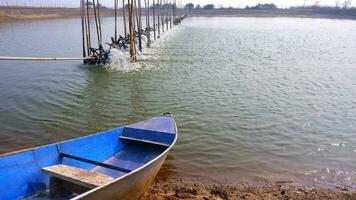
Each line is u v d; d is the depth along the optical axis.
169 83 17.36
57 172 5.96
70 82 17.14
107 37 40.53
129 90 15.90
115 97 14.70
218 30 59.28
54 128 11.05
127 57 23.45
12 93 14.80
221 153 9.28
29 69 19.98
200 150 9.42
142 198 6.90
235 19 115.62
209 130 10.91
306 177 8.09
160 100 14.30
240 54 28.94
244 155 9.19
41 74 18.75
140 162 7.85
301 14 144.00
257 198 7.07
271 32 56.56
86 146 7.52
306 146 9.87
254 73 20.42
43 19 81.50
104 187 5.22
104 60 21.59
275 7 173.75
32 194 6.26
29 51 28.14
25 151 6.34
